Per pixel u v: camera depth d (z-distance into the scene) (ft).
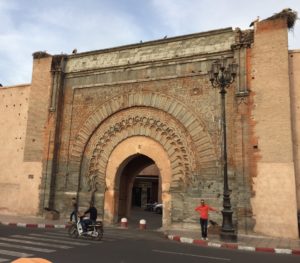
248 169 52.39
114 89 67.15
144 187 152.25
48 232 48.03
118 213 70.08
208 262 29.84
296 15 54.54
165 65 63.10
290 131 50.75
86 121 68.64
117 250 34.22
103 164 66.08
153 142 62.59
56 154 69.67
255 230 50.14
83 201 66.03
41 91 73.77
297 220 48.42
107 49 69.41
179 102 60.59
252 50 55.57
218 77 50.42
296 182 51.78
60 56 73.46
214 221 54.08
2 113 80.07
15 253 29.94
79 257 29.19
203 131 57.77
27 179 71.00
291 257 35.60
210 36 60.49
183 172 58.59
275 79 53.11
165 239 46.62
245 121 53.83
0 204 75.05
